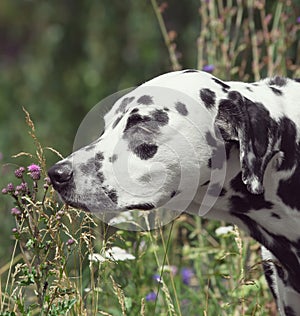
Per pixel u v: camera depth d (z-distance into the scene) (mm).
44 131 16719
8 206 10711
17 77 19703
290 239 6816
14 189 6398
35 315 7812
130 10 17188
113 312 7852
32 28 22875
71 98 18094
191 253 9094
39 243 6391
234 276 8359
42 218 6473
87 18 18094
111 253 7258
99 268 7125
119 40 17562
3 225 10320
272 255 7098
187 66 15109
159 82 6457
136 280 8125
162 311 8133
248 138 6305
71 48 18328
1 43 23281
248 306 8414
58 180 6289
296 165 6578
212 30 10047
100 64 17797
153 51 16344
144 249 8281
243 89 6625
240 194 6582
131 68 17234
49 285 7137
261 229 6883
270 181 6562
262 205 6656
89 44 17875
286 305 7160
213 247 8805
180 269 8961
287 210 6676
